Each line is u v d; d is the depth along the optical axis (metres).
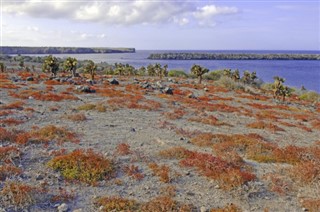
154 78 73.75
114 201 10.02
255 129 23.92
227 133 20.84
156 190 11.28
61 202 9.98
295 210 10.30
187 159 14.08
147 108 28.75
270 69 181.62
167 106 31.58
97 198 10.34
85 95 35.31
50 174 11.77
